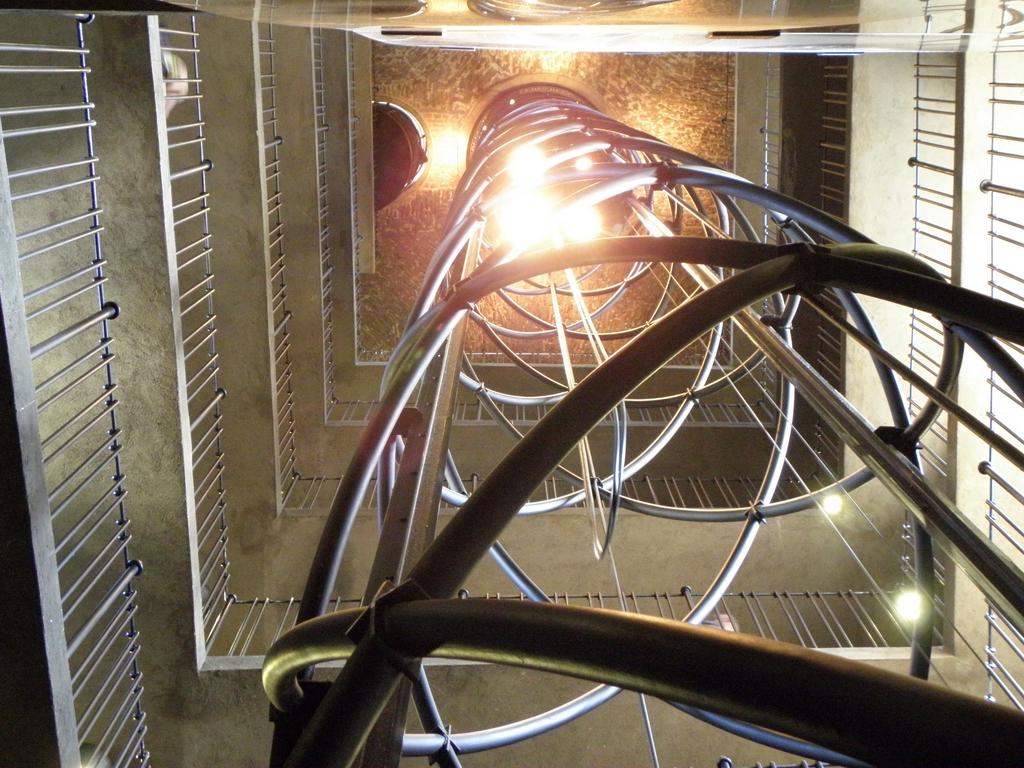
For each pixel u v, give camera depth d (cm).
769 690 61
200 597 384
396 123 648
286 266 546
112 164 342
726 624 430
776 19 165
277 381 531
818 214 263
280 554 507
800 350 559
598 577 496
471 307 203
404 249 676
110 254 350
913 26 174
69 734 251
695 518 346
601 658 68
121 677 329
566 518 494
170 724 372
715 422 581
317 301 552
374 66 661
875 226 464
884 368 209
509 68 660
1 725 241
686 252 171
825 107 564
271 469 500
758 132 612
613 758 366
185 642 373
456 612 79
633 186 301
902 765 56
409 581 91
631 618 69
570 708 272
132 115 338
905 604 411
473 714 372
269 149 533
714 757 364
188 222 463
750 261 166
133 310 354
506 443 582
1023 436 384
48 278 349
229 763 371
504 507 101
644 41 218
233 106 452
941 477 439
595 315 538
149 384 361
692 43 218
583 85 659
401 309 677
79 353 354
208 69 447
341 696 83
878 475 133
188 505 370
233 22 441
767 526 498
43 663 240
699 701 64
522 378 631
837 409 144
